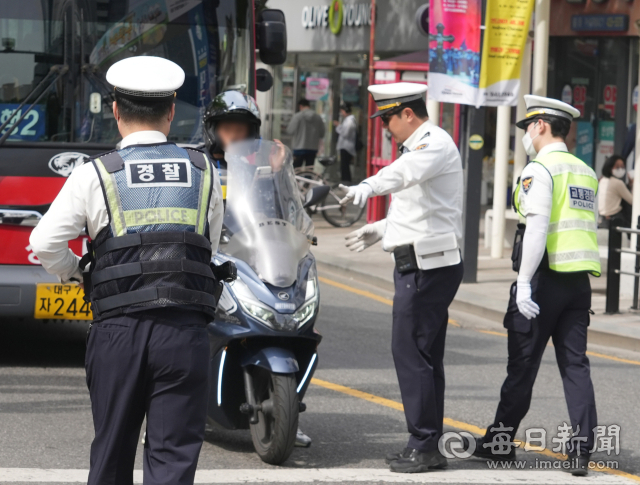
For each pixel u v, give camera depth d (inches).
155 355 251.9
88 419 443.8
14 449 395.2
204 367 258.2
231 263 279.0
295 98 1732.3
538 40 959.6
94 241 258.2
